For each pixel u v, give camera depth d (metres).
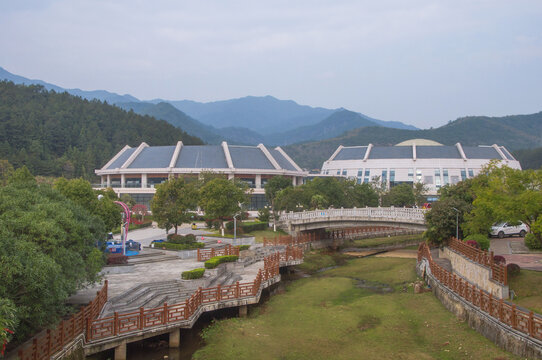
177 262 51.28
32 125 168.62
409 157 158.12
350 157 170.00
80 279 28.53
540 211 35.44
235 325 35.12
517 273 36.78
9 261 20.12
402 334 32.81
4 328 17.38
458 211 54.81
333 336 32.88
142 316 28.19
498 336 27.92
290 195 89.00
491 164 57.16
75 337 24.14
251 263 55.16
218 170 122.25
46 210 26.94
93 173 160.62
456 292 36.69
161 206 61.09
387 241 90.75
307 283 53.38
